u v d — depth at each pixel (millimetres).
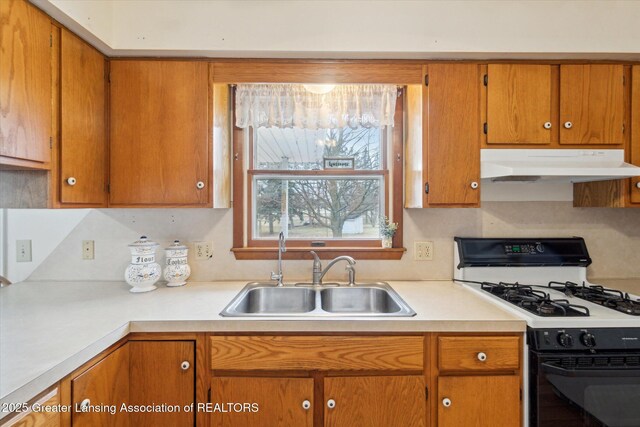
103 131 1541
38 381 824
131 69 1562
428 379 1257
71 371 937
